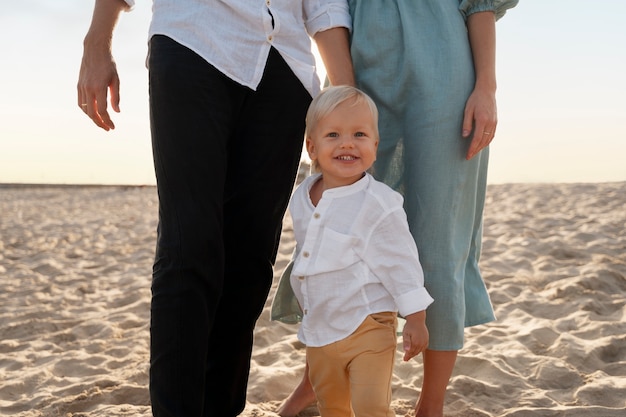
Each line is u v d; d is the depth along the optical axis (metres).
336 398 1.92
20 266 6.68
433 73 2.07
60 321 4.36
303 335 1.88
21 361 3.51
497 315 4.01
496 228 7.54
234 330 2.05
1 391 3.00
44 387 3.04
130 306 4.72
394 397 2.68
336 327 1.82
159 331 1.79
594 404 2.59
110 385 2.98
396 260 1.80
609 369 3.01
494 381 2.82
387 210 1.82
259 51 1.94
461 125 2.08
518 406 2.55
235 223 2.03
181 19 1.86
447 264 2.10
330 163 1.87
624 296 4.33
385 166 2.22
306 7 2.18
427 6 2.14
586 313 3.88
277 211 2.08
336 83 2.15
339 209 1.84
